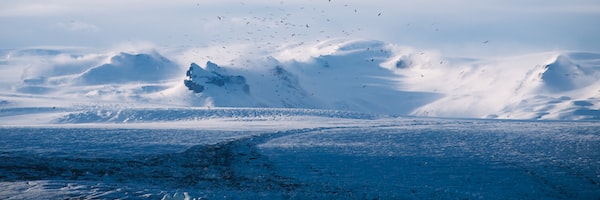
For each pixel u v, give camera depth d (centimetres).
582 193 6725
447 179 7262
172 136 11062
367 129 13488
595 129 13350
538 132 12594
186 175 7000
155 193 5459
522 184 7069
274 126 15150
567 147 10031
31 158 7531
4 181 6031
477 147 10006
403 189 6469
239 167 7694
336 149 9388
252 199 5469
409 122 17700
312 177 7075
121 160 7806
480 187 6862
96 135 10656
